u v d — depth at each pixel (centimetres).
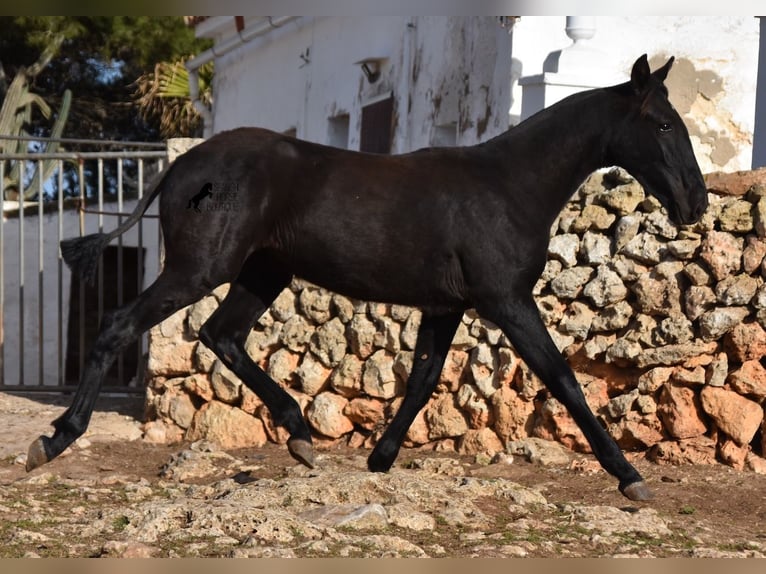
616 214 745
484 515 562
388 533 523
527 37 916
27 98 2145
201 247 568
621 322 727
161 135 2580
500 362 746
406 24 1135
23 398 966
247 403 798
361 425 789
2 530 512
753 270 697
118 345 572
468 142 995
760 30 984
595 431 574
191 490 618
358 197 571
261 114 1588
